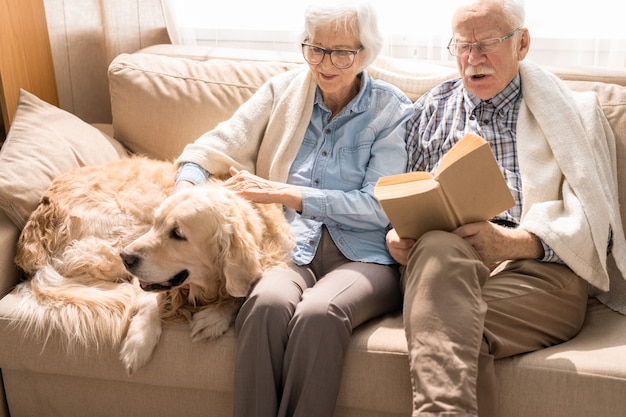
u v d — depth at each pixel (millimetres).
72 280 1847
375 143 2006
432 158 2025
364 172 2002
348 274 1784
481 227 1682
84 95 2863
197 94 2307
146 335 1710
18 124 2104
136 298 1797
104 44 2777
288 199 1850
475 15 1870
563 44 2613
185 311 1768
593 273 1791
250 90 2311
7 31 2447
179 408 1793
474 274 1570
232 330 1726
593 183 1830
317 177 1997
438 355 1490
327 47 1907
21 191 1898
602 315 1891
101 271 1856
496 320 1654
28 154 1986
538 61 2668
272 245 1825
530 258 1800
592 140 1930
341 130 2023
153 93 2312
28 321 1755
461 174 1588
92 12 2760
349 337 1644
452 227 1690
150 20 2732
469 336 1508
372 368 1623
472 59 1889
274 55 2484
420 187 1607
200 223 1673
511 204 1640
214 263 1723
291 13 2740
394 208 1627
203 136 2092
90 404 1834
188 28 2727
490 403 1556
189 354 1702
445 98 2057
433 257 1581
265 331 1626
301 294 1762
